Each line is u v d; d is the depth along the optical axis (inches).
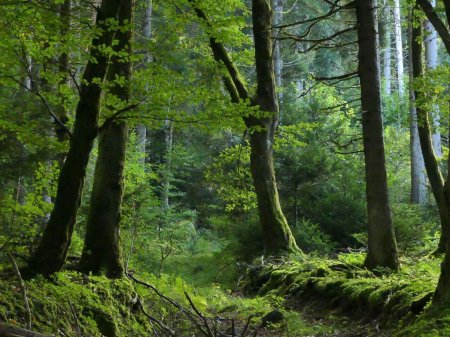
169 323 328.5
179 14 514.0
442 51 1467.8
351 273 440.1
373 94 460.1
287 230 629.3
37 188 371.2
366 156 457.1
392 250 444.5
